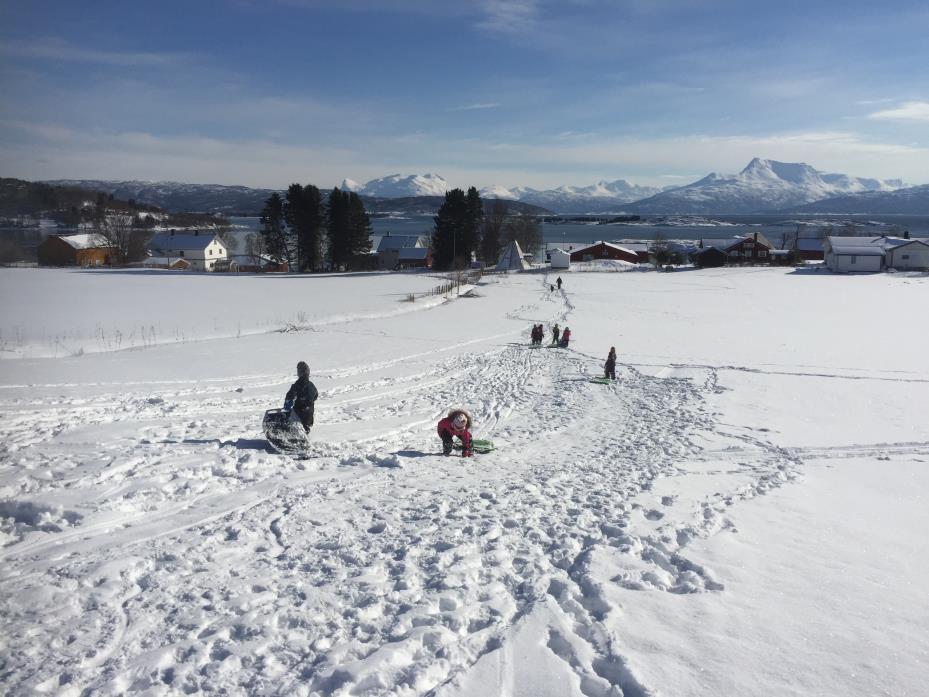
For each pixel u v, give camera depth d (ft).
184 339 102.37
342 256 352.28
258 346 96.99
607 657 16.93
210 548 23.97
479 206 346.13
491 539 25.76
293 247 362.33
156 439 38.81
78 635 17.53
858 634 18.71
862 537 28.35
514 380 79.66
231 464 34.45
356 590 20.43
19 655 16.47
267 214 346.13
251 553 23.79
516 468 40.14
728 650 17.44
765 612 19.90
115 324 120.06
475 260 357.82
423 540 25.14
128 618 18.63
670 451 46.65
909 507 34.40
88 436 38.09
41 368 70.74
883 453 47.62
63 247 362.74
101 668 16.16
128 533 25.16
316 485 32.60
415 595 20.34
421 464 39.27
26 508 26.17
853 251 324.39
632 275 312.09
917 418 60.59
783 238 479.41
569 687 15.47
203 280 259.19
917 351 107.34
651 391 74.08
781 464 43.42
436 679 15.98
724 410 63.52
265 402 57.16
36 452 34.06
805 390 75.10
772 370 88.89
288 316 139.33
